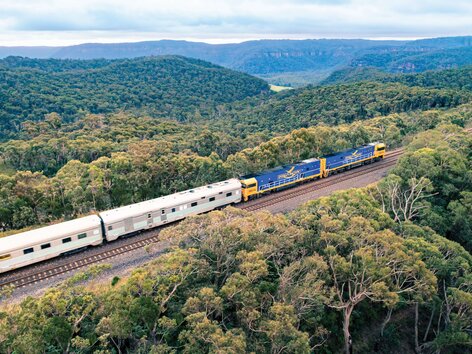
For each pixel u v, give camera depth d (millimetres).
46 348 23672
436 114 113062
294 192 62188
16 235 38844
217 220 33969
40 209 53469
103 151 92312
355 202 40250
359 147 78125
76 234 40656
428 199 48875
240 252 30297
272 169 63250
